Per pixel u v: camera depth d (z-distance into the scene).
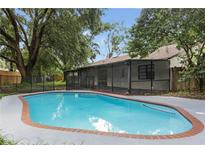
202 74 14.07
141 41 15.91
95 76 27.66
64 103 14.16
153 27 15.25
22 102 11.33
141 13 16.03
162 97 13.15
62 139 4.74
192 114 7.59
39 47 23.53
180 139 4.73
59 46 22.36
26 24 24.58
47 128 5.64
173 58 17.08
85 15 20.73
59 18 21.14
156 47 15.56
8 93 17.70
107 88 22.03
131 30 16.53
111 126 7.57
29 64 23.45
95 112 10.68
